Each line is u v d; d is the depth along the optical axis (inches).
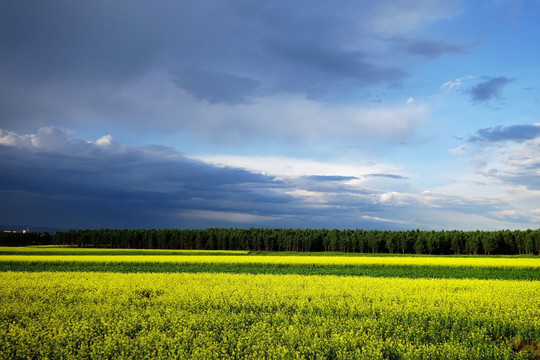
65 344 479.2
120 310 645.3
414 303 683.4
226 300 715.4
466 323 596.4
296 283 960.9
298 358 418.0
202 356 426.0
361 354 433.4
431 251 4084.6
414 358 433.1
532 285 960.3
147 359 429.4
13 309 644.1
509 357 449.4
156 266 1571.1
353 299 732.7
